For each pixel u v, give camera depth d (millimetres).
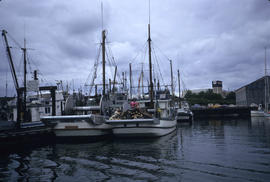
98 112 22062
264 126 32844
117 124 18766
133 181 8305
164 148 14891
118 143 17469
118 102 25734
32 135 17641
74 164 11102
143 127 18469
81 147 16078
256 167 9820
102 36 23734
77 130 18078
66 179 8812
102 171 9711
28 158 12820
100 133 18781
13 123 18406
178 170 9531
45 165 11062
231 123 41594
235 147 15039
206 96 114188
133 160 11547
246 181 8031
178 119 44250
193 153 13086
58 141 19156
